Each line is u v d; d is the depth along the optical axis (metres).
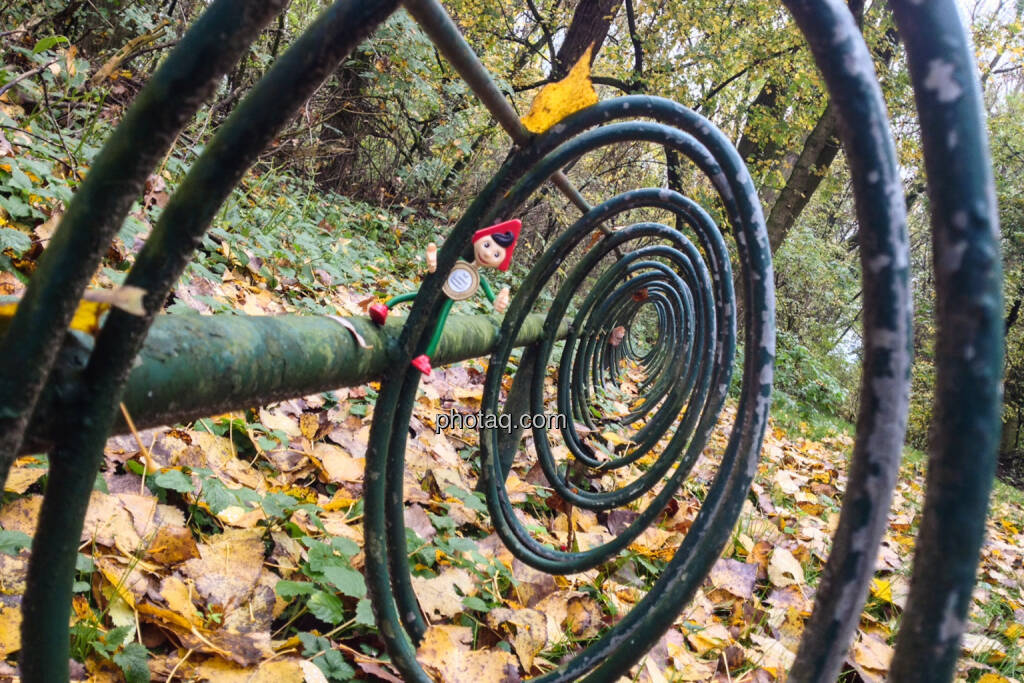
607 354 3.76
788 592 2.09
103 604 1.09
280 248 3.32
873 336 0.39
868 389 0.39
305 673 1.05
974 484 0.31
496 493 1.39
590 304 2.14
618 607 1.69
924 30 0.33
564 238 1.41
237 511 1.44
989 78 8.17
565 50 7.32
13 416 0.38
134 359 0.46
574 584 1.70
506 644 1.37
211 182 0.44
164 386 0.54
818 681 0.39
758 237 0.89
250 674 1.04
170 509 1.31
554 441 2.64
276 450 1.74
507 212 0.95
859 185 0.40
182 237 0.44
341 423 2.04
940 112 0.33
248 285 2.74
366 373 0.86
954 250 0.32
